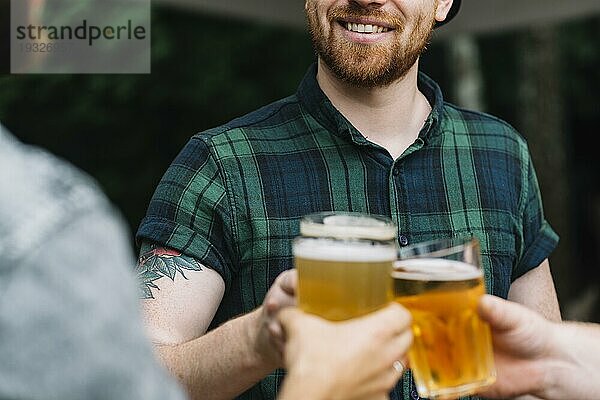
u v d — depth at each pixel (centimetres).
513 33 729
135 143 762
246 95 755
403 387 229
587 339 171
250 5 444
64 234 93
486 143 260
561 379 169
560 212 691
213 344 194
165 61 742
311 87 251
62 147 737
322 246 142
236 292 239
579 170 916
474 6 475
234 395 196
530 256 262
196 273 232
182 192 239
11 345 90
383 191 244
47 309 90
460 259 153
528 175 266
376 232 142
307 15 243
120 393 94
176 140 770
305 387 128
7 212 92
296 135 246
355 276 140
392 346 136
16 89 690
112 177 763
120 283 96
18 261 90
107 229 97
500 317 157
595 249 896
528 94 697
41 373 90
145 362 97
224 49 752
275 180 240
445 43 707
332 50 235
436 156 252
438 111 253
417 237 244
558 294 684
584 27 813
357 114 247
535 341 165
